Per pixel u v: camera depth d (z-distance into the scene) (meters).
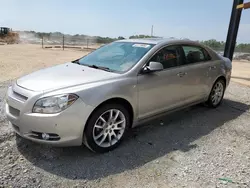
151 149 3.53
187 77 4.39
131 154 3.37
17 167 2.94
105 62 4.03
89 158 3.22
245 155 3.44
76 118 3.00
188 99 4.59
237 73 11.87
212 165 3.15
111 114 3.38
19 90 3.17
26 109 2.97
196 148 3.60
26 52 19.42
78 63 4.27
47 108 2.91
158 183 2.77
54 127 2.92
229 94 6.91
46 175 2.83
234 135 4.12
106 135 3.37
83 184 2.71
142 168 3.05
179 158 3.30
